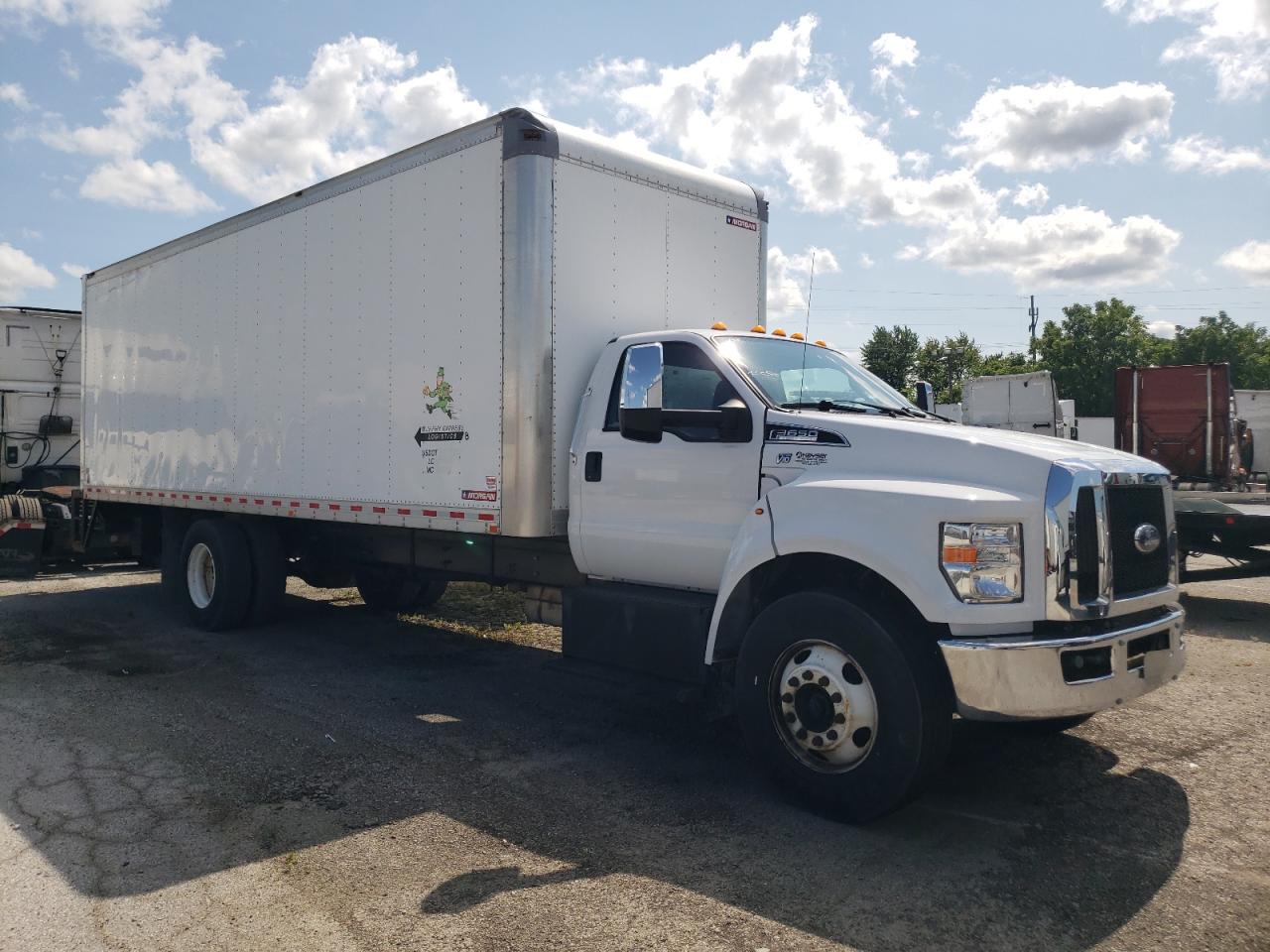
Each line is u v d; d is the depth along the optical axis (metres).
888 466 4.32
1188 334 70.75
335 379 7.10
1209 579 9.43
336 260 7.09
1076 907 3.40
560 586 6.24
